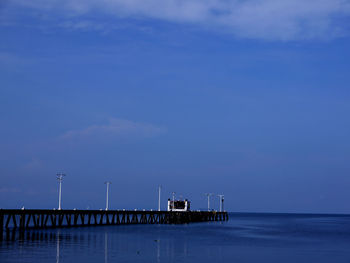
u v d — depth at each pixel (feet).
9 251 231.09
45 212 385.09
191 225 560.61
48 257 217.15
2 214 332.19
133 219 538.06
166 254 246.88
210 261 229.25
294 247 301.02
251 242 330.95
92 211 449.48
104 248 257.55
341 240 366.63
